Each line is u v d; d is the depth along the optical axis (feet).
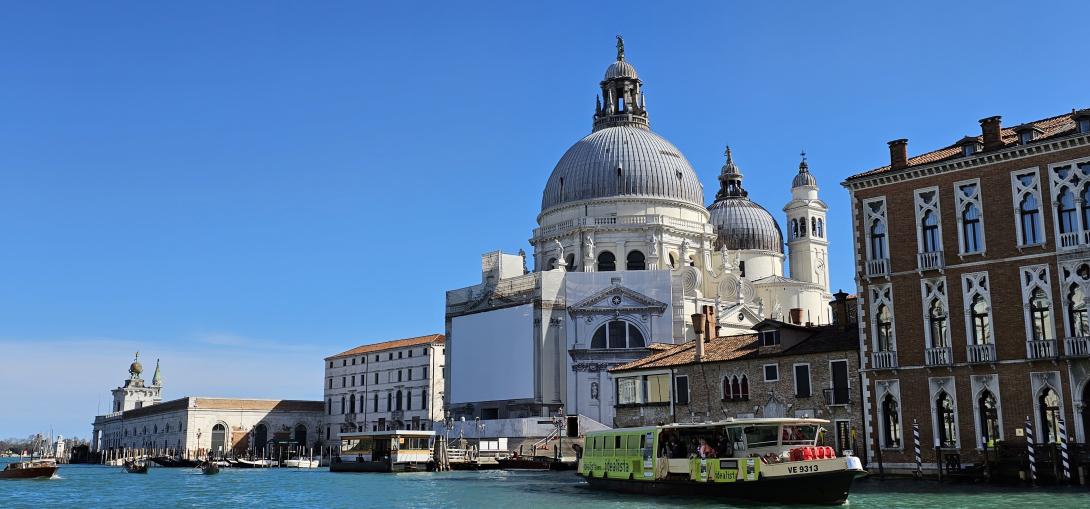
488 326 336.49
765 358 192.03
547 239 354.95
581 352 313.73
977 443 155.43
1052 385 148.66
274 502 164.96
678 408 206.59
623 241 343.26
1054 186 152.25
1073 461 141.49
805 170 403.13
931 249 164.96
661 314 316.81
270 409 492.13
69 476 290.15
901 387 165.27
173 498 179.52
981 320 157.99
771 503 130.93
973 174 160.97
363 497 169.37
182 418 478.18
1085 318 147.43
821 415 181.27
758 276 382.63
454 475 239.91
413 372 448.65
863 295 172.04
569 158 367.45
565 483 191.93
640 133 371.35
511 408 324.39
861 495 134.62
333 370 503.61
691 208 357.41
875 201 172.24
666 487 147.33
